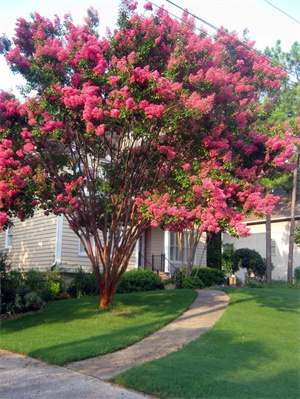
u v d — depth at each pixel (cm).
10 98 948
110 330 854
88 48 888
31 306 1088
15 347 748
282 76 1052
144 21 928
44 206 988
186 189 850
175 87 822
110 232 1046
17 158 910
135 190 1014
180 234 1888
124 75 837
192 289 1597
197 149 912
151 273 1683
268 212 839
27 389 545
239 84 970
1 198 813
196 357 653
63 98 847
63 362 650
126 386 544
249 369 600
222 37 1040
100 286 1070
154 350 720
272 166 957
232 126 959
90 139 923
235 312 1037
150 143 956
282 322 942
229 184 838
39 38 942
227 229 781
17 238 1786
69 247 1580
